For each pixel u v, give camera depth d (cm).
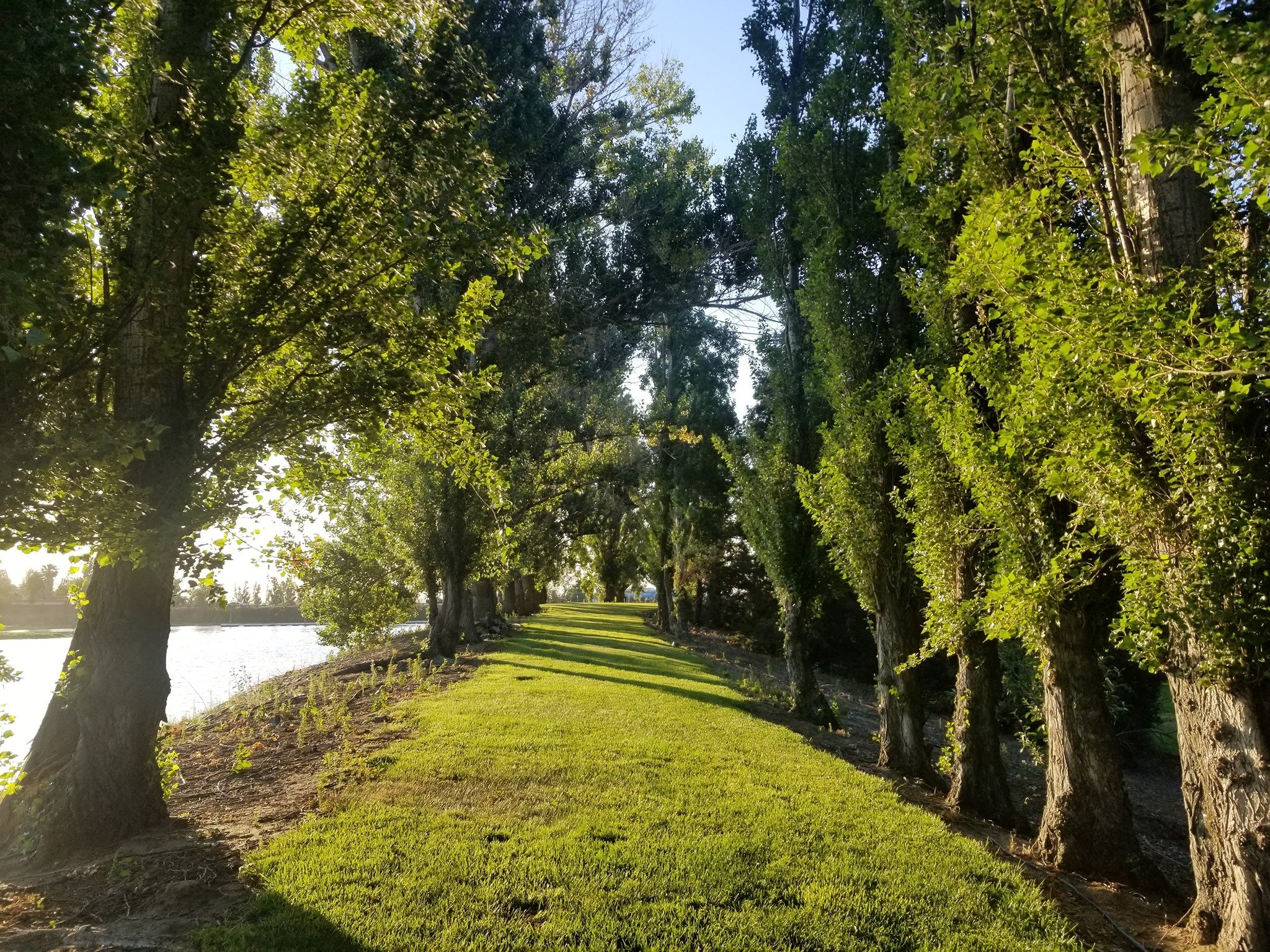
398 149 634
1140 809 1381
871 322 1229
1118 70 559
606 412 3375
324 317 663
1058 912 576
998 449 700
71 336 475
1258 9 427
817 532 1616
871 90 1331
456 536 2016
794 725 1444
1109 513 530
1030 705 1461
